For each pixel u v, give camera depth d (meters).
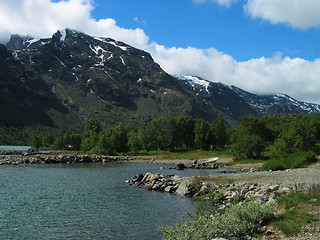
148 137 134.25
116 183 40.88
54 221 21.36
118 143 129.25
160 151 128.00
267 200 21.33
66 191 33.94
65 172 56.03
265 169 51.19
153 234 18.20
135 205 26.53
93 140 124.62
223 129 137.75
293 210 15.95
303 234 12.71
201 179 37.53
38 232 18.89
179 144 140.50
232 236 13.19
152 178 38.91
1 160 79.94
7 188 35.75
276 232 13.33
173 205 26.48
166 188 34.50
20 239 17.62
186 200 28.83
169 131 135.38
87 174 52.66
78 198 29.81
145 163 83.69
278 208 17.05
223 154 105.31
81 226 20.09
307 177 34.09
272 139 111.06
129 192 33.53
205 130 129.62
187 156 105.19
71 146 155.25
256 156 79.56
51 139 165.62
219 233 12.88
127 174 53.03
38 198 29.67
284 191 23.05
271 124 167.75
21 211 24.25
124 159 95.81
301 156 51.94
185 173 54.94
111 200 28.84
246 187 29.66
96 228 19.62
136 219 21.78
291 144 61.09
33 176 48.72
